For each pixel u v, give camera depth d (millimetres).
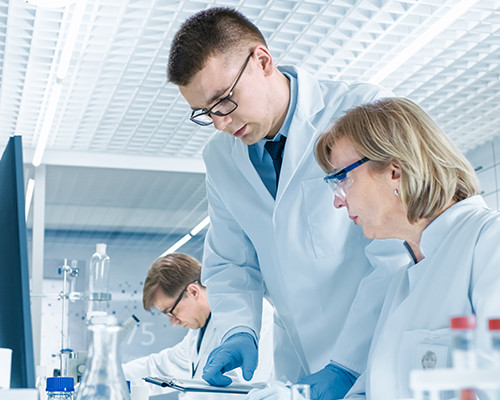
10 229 1428
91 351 1110
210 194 2295
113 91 4098
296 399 1085
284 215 2059
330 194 2031
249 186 2141
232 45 1781
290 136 2014
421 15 3344
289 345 2270
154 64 3799
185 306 3160
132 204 5367
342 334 1820
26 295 1324
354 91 2092
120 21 3332
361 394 1605
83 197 5258
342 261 2059
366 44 3674
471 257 1345
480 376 728
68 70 3828
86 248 5207
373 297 1816
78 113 4391
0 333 1371
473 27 3537
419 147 1427
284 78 2059
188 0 3205
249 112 1813
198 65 1745
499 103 4539
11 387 1333
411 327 1419
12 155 1451
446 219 1434
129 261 5305
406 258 1828
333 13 3316
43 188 5016
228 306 2156
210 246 2340
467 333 795
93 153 5117
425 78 4145
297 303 2092
